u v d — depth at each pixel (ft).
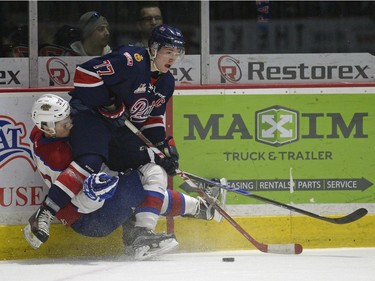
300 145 51.57
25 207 50.06
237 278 39.45
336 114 51.60
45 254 50.14
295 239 51.72
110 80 45.83
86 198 46.03
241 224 51.55
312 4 52.80
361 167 51.80
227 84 52.42
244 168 51.49
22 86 51.75
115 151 48.24
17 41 51.55
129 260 47.65
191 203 49.42
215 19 52.70
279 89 51.34
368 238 51.90
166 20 52.70
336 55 53.11
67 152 46.98
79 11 51.93
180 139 51.24
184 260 46.91
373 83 51.65
